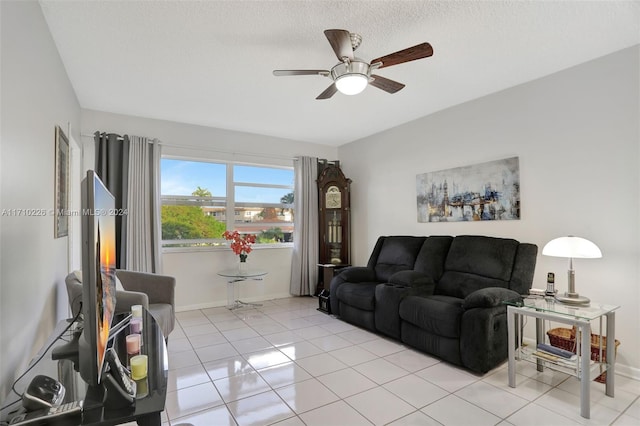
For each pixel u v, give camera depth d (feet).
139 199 12.87
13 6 4.91
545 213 9.79
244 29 7.34
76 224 11.26
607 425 6.16
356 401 7.00
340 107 12.42
